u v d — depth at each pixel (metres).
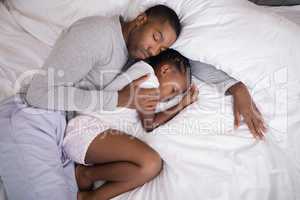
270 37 1.07
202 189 0.94
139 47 1.13
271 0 1.49
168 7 1.17
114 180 1.01
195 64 1.22
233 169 0.97
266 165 0.98
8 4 1.27
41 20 1.23
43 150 0.97
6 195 0.93
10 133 0.96
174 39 1.15
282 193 0.96
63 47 1.00
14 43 1.16
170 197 0.92
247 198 0.94
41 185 0.93
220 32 1.10
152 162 0.98
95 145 1.02
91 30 1.02
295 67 1.05
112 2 1.25
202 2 1.17
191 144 1.03
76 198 1.03
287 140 1.02
